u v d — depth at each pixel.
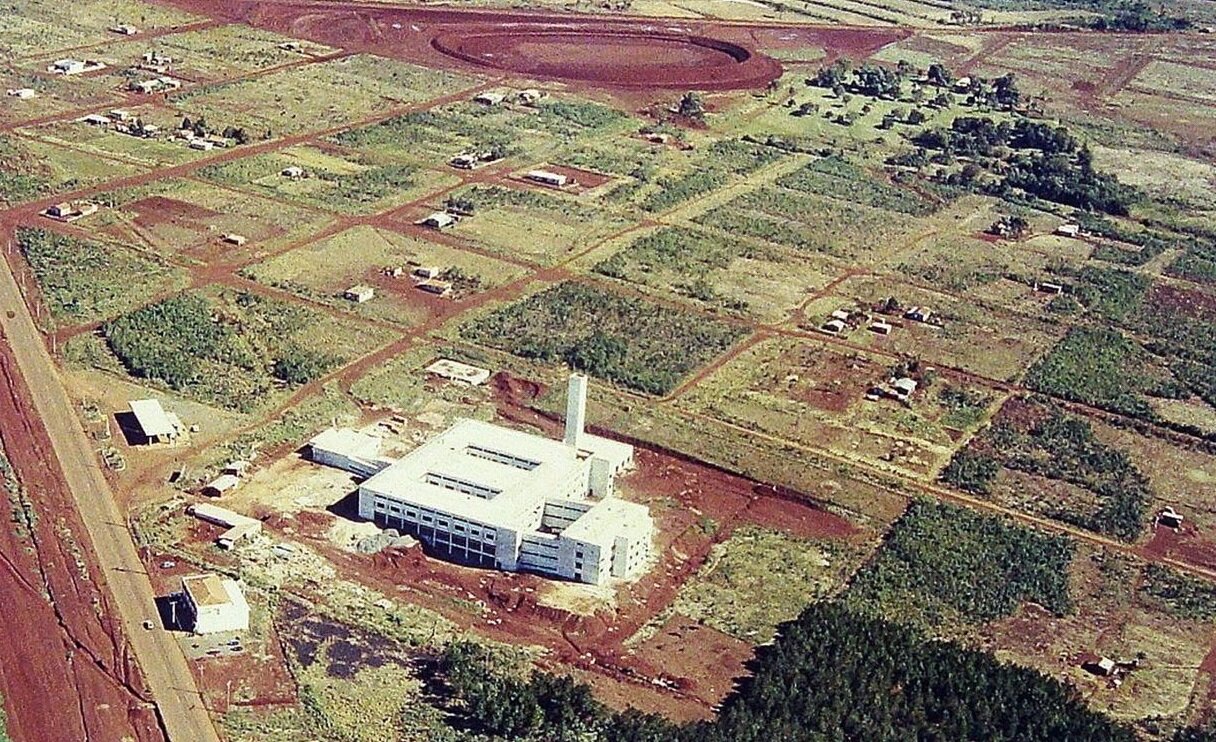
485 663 179.00
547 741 166.88
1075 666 188.62
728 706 176.25
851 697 174.75
